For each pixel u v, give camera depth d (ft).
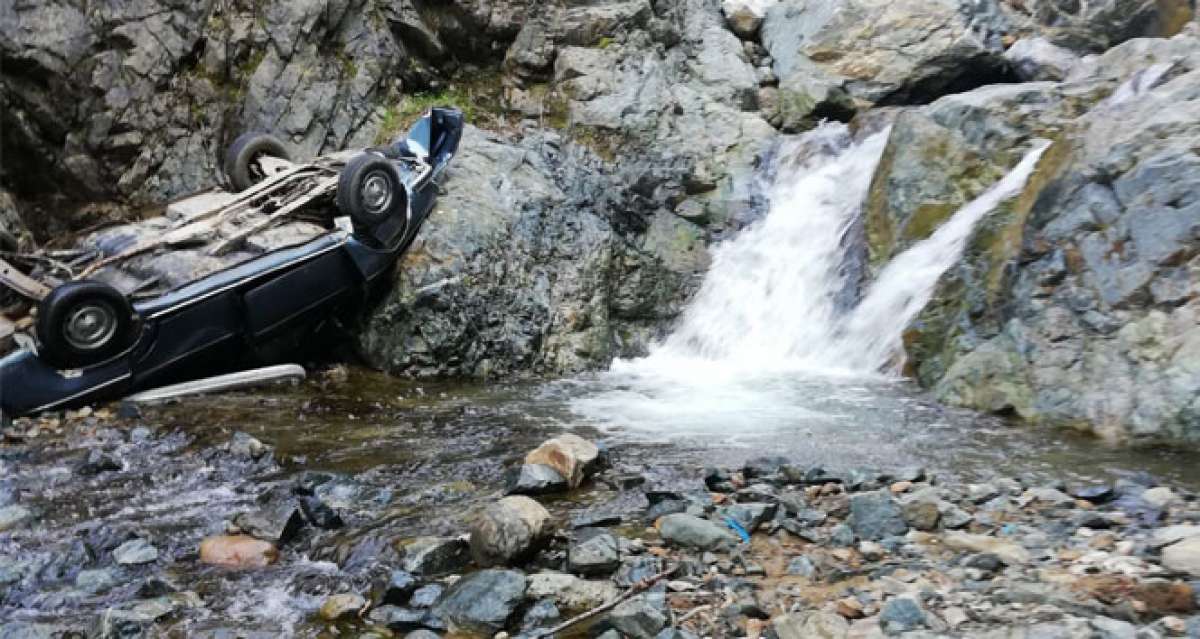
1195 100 32.35
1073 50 53.52
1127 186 31.17
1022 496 23.30
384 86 51.29
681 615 17.75
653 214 47.09
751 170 48.96
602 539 20.51
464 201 41.88
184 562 21.27
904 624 16.30
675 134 49.67
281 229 37.50
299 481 25.71
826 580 18.94
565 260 42.42
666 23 53.72
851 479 24.48
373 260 37.99
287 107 48.42
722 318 43.68
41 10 44.24
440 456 28.37
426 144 43.16
